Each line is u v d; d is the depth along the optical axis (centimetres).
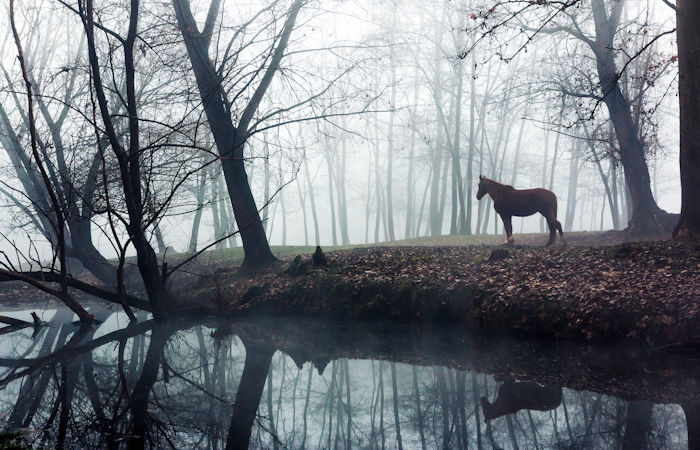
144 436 471
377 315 1147
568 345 824
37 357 861
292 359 802
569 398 546
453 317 1045
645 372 646
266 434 471
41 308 1544
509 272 1105
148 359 819
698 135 1219
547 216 1523
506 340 889
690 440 406
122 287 1214
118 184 1374
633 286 893
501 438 437
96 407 568
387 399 576
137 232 1166
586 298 897
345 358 798
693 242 1105
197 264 1880
